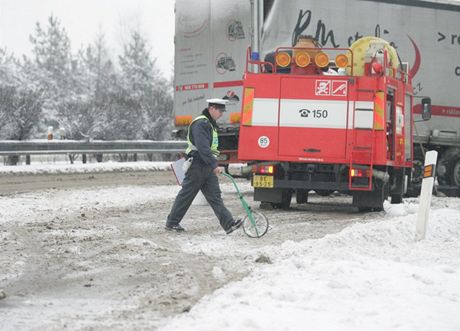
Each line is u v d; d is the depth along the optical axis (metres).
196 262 10.20
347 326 6.81
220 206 13.07
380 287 8.27
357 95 16.55
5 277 9.25
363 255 10.59
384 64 16.58
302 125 16.77
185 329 6.60
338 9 21.69
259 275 9.03
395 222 13.51
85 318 7.31
